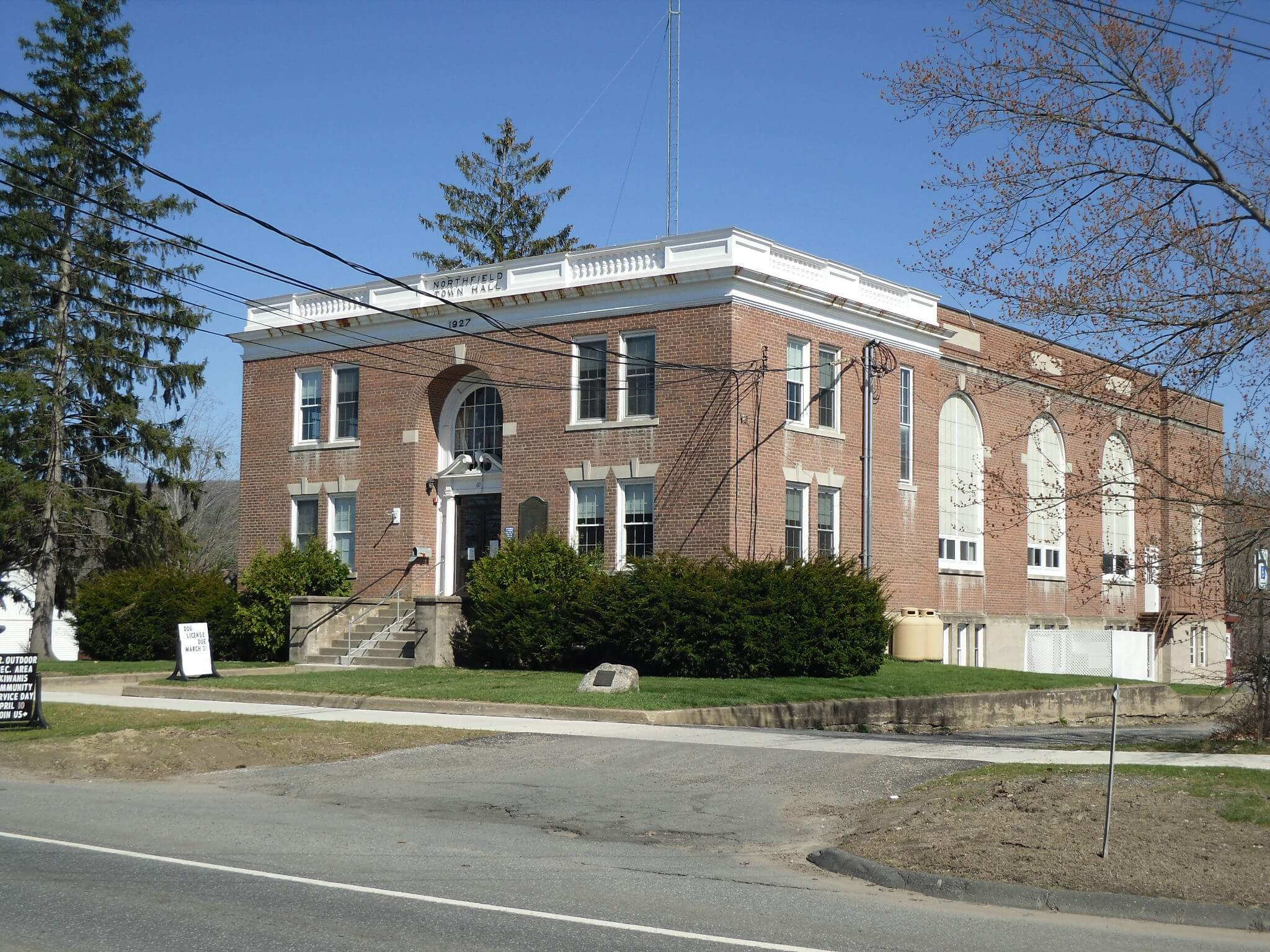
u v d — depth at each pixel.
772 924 9.01
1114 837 11.23
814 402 31.38
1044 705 28.50
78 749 18.27
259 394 37.59
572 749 17.45
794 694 23.56
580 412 31.45
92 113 40.56
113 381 41.38
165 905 9.09
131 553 42.16
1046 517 22.80
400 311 34.59
